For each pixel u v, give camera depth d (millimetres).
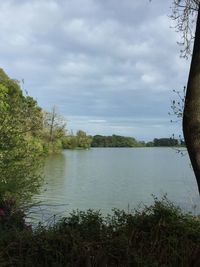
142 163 71625
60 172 46500
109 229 5562
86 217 5816
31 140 9594
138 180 40000
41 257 5340
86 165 62938
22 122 9242
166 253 5289
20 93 9812
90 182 37344
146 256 5250
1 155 8414
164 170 53625
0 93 9797
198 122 4180
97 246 5336
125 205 22156
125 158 92125
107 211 19047
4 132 8516
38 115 10438
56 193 25875
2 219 7238
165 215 5551
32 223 7621
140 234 5457
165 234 5406
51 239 5391
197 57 4207
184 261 5160
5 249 5367
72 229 5574
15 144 8609
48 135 16516
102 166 62625
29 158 8992
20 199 8445
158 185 34125
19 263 5250
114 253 5266
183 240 5305
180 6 5219
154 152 139500
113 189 31281
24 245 5402
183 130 4293
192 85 4203
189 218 5707
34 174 8914
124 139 173375
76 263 5203
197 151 4195
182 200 16547
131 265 5199
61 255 5270
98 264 5203
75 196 25281
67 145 116312
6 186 8164
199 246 4734
